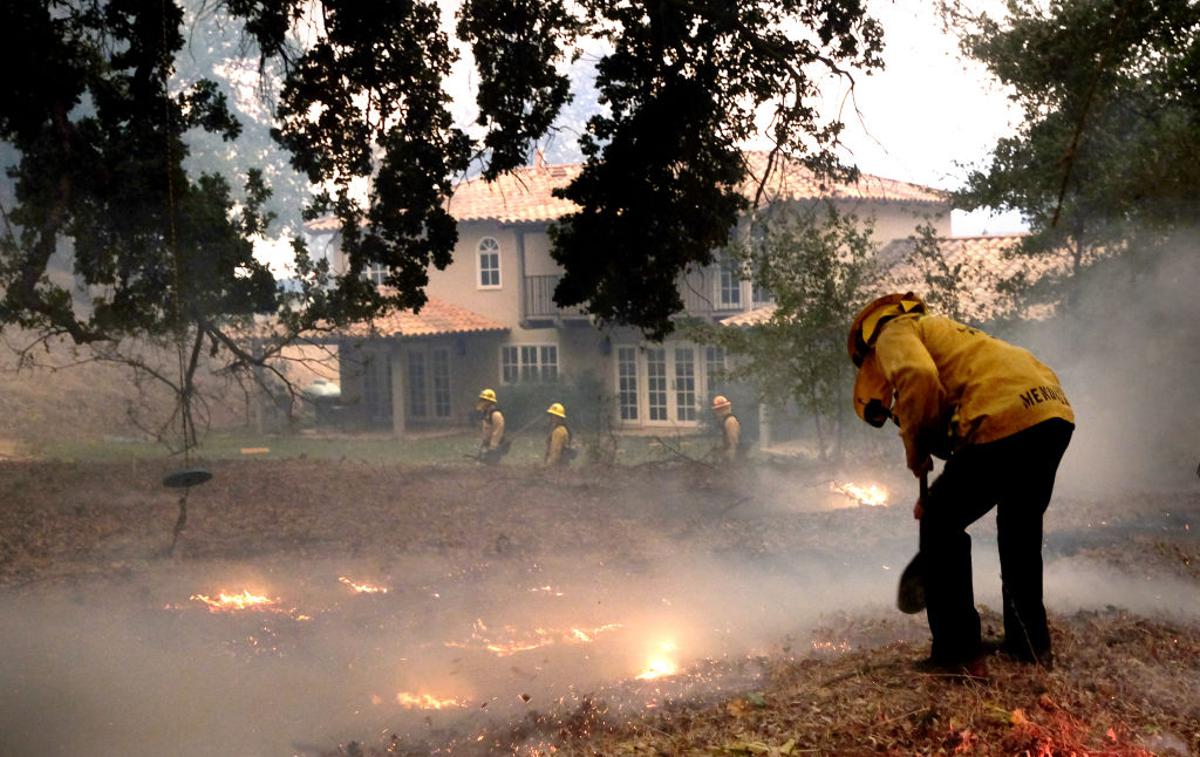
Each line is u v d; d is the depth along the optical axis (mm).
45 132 13891
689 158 12805
